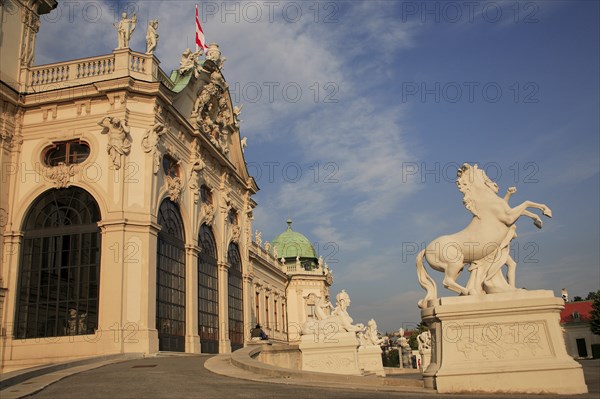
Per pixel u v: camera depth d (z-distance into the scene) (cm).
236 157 4216
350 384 1130
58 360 2420
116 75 2739
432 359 1128
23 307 2594
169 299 2820
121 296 2445
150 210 2625
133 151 2681
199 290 3266
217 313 3519
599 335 5325
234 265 4038
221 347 3478
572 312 5997
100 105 2739
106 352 2372
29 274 2630
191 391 1072
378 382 1129
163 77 3030
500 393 1009
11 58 2853
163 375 1403
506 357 1048
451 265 1149
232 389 1081
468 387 1022
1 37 2811
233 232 4028
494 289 1123
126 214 2562
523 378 1015
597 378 1255
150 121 2734
